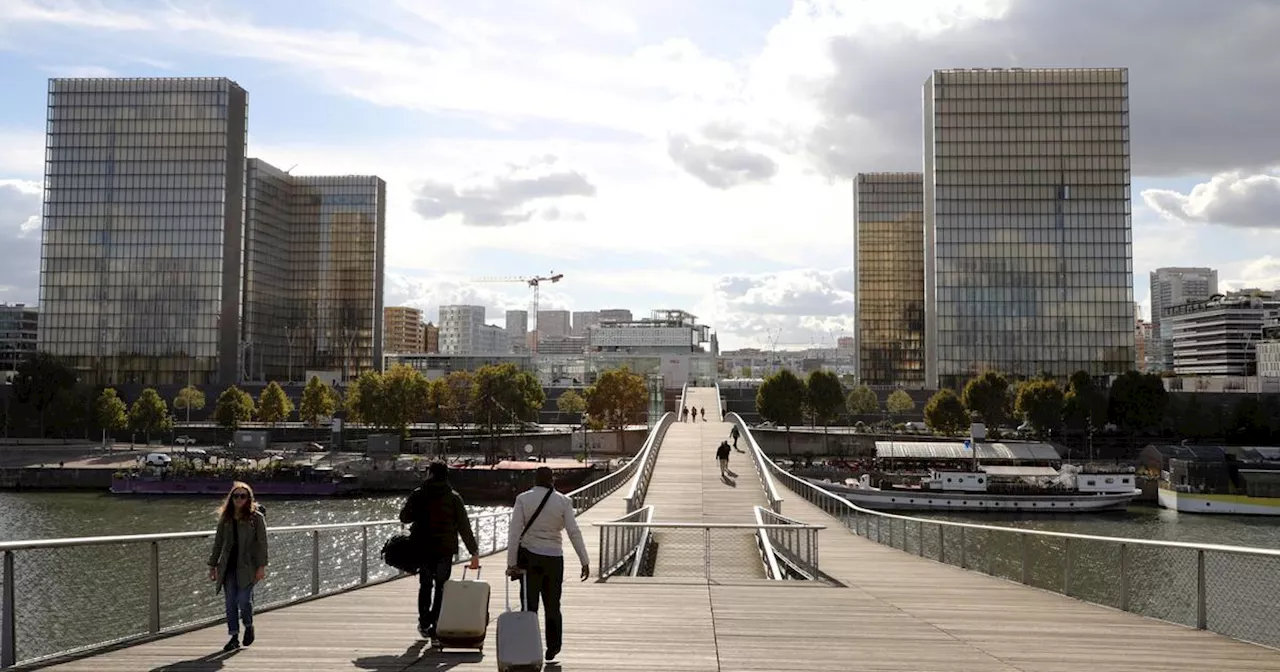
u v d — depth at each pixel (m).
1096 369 162.88
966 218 166.25
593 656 13.62
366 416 130.75
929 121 174.62
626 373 149.25
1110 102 165.38
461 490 101.81
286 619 16.67
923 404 163.12
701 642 14.73
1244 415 131.38
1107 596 19.91
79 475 107.94
